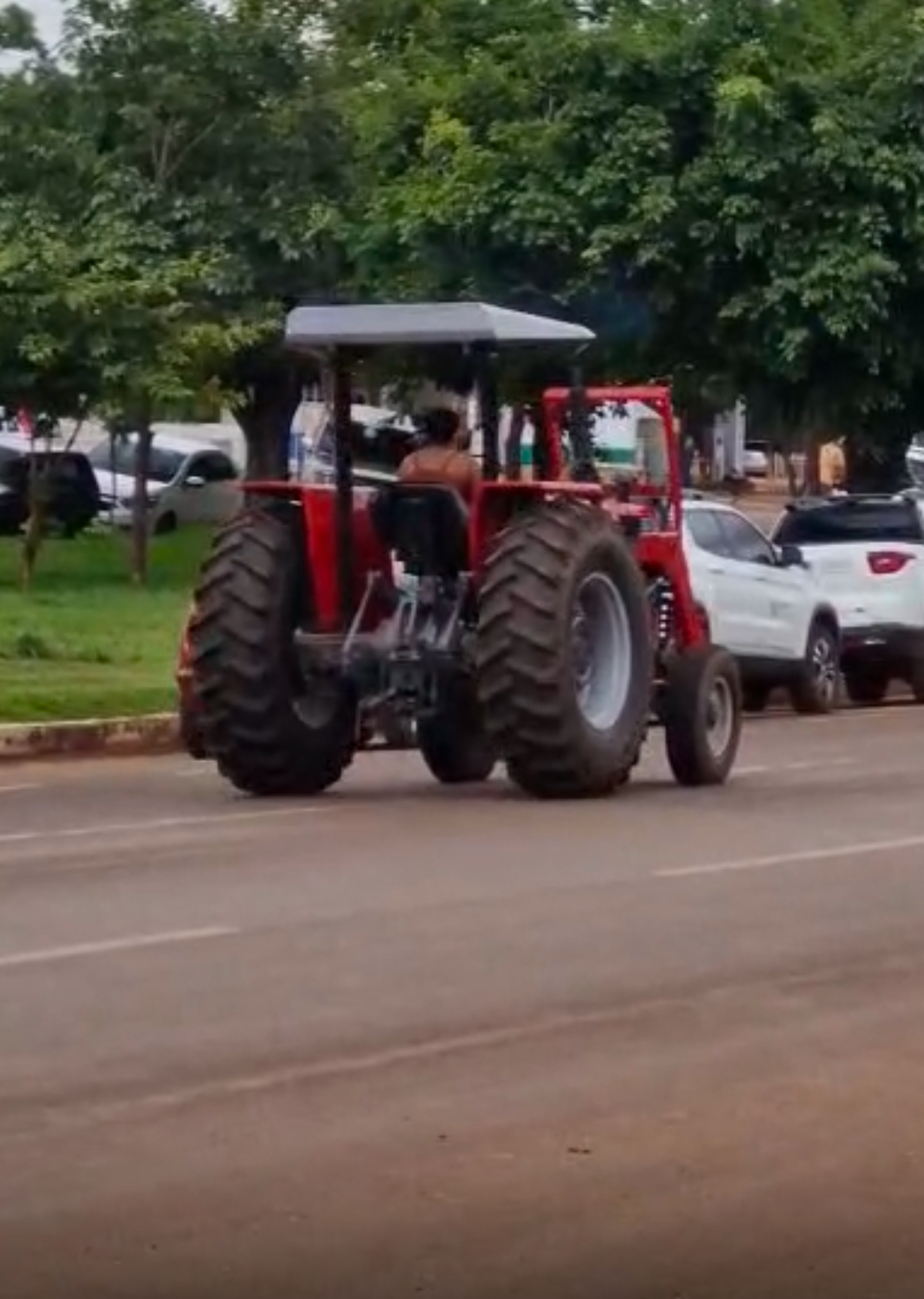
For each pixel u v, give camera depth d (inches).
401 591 697.6
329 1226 316.8
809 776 778.2
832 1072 393.1
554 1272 301.6
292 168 1466.5
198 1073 386.0
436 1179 336.2
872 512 1115.9
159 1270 301.1
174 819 663.8
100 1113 364.2
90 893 536.1
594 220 1255.5
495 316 677.9
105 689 909.2
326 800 706.2
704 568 965.8
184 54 1464.1
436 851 597.9
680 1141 354.9
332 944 481.1
